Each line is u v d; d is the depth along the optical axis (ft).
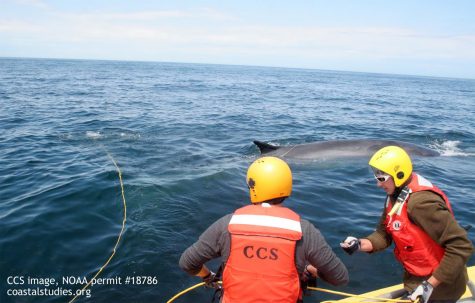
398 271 18.02
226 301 9.59
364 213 25.17
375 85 234.17
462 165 38.96
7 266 17.97
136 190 27.12
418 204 10.26
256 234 9.29
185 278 17.06
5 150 39.42
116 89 118.83
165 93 113.39
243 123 63.31
